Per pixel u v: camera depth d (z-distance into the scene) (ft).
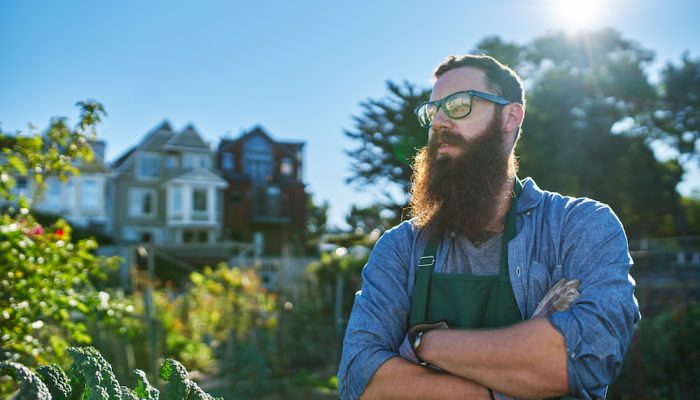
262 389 27.22
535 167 69.51
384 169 53.21
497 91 5.15
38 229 11.84
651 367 19.17
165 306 36.78
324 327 33.45
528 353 4.27
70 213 114.21
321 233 164.86
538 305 4.74
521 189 5.19
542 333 4.27
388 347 5.04
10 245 10.78
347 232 67.62
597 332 4.24
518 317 4.77
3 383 9.35
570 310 4.37
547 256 4.86
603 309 4.30
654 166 111.04
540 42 104.17
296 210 139.03
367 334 5.04
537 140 75.10
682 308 19.81
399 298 5.19
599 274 4.54
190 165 127.24
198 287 40.19
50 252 11.65
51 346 11.39
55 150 12.50
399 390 4.68
